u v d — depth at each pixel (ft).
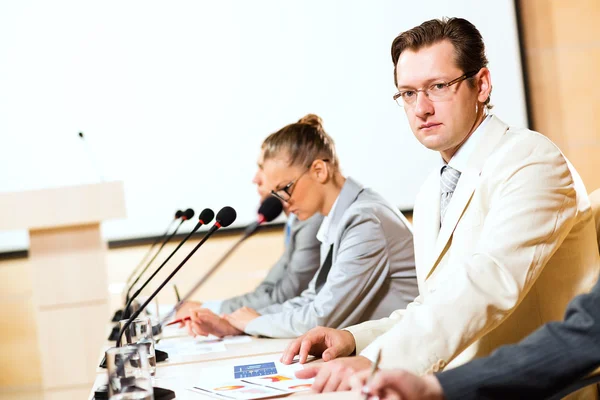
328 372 4.67
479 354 5.93
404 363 4.70
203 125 16.69
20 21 16.20
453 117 5.92
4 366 16.34
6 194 10.12
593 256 5.87
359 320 7.71
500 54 16.97
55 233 10.34
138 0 16.53
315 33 16.79
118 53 16.48
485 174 5.78
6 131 16.15
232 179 16.75
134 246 16.53
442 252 5.99
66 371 10.28
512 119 17.06
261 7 16.72
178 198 16.66
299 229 10.44
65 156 16.33
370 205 7.95
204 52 16.67
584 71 17.19
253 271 16.81
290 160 8.34
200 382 5.35
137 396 4.32
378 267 7.70
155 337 7.90
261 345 7.08
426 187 6.63
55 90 16.30
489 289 4.93
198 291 16.62
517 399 3.40
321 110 16.84
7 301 16.42
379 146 16.84
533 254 5.13
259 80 16.76
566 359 3.39
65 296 10.32
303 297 8.50
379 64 16.85
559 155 5.61
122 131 16.49
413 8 16.85
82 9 16.39
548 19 17.12
